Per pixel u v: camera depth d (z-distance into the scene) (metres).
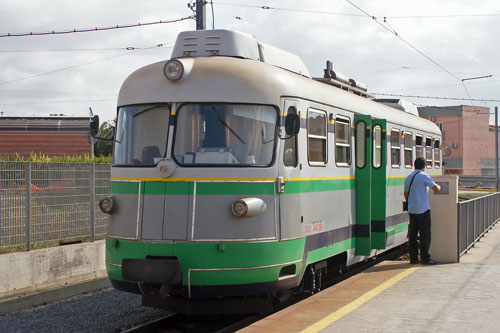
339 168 9.95
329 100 9.65
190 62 8.09
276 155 7.95
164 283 7.48
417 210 10.98
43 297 10.38
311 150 8.91
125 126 8.32
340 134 10.12
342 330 6.56
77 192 12.48
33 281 10.77
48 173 11.81
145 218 7.75
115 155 8.36
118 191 8.12
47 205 11.75
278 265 7.84
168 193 7.68
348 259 10.40
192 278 7.51
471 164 64.31
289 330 6.66
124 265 7.73
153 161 7.89
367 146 10.71
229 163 7.69
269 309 8.09
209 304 7.94
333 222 9.62
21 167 11.20
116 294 11.20
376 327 6.65
